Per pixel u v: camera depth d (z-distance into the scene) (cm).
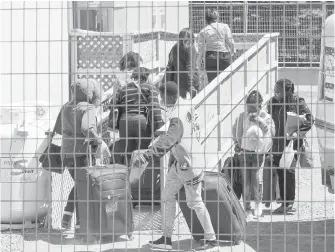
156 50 1820
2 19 1520
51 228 1290
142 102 1374
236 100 1498
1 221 1309
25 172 1295
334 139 1164
